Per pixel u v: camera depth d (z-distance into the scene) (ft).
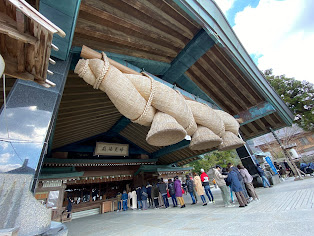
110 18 9.21
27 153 5.29
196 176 21.38
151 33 11.82
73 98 16.71
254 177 27.04
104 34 9.61
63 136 25.52
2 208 4.13
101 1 8.46
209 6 12.66
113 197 38.40
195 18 11.60
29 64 5.30
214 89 20.62
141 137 35.76
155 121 8.37
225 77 19.86
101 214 30.48
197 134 10.95
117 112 26.37
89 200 34.94
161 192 24.72
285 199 13.84
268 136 79.82
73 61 9.61
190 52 15.08
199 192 19.27
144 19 10.82
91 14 8.57
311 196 13.10
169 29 12.78
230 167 16.21
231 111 24.43
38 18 3.58
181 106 9.01
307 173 34.22
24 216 4.29
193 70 18.30
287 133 72.02
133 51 12.22
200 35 13.96
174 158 42.80
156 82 9.09
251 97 22.11
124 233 11.39
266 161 34.27
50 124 6.59
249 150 28.30
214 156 75.46
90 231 14.16
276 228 7.22
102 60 8.57
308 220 7.59
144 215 19.58
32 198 4.67
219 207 15.75
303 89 51.85
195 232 8.74
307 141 72.79
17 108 5.82
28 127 5.71
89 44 9.54
